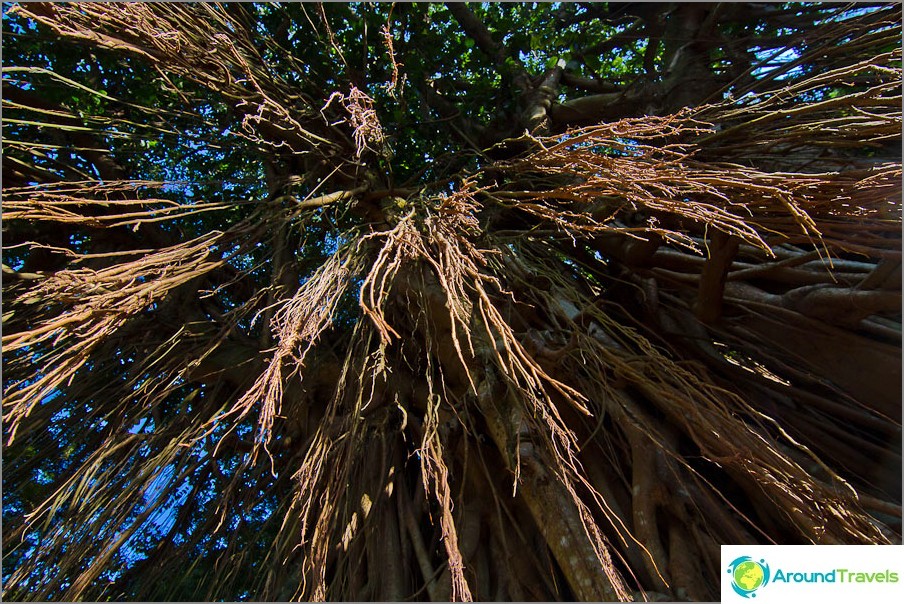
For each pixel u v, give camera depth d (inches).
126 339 193.6
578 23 264.1
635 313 173.2
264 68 176.1
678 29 237.1
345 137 171.5
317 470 118.0
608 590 104.0
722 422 115.5
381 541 158.9
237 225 139.8
